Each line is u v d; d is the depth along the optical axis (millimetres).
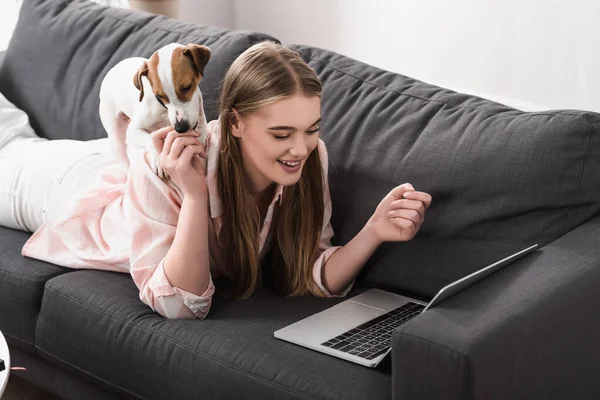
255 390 1500
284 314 1715
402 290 1832
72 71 2428
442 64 4094
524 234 1680
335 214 1903
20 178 2174
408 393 1334
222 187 1750
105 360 1734
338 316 1683
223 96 1679
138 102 1732
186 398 1602
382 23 4258
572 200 1646
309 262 1816
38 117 2492
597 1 3508
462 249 1739
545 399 1440
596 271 1503
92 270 1918
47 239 1987
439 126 1805
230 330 1632
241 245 1773
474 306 1370
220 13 4715
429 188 1760
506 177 1681
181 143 1630
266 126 1605
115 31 2400
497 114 1771
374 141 1872
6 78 2576
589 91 3639
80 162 2105
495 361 1299
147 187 1716
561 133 1646
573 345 1477
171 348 1621
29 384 2242
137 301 1770
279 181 1660
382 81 1971
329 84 2014
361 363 1494
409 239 1716
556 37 3680
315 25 4516
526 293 1405
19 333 1925
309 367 1497
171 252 1683
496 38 3869
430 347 1289
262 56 1621
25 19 2598
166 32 2312
